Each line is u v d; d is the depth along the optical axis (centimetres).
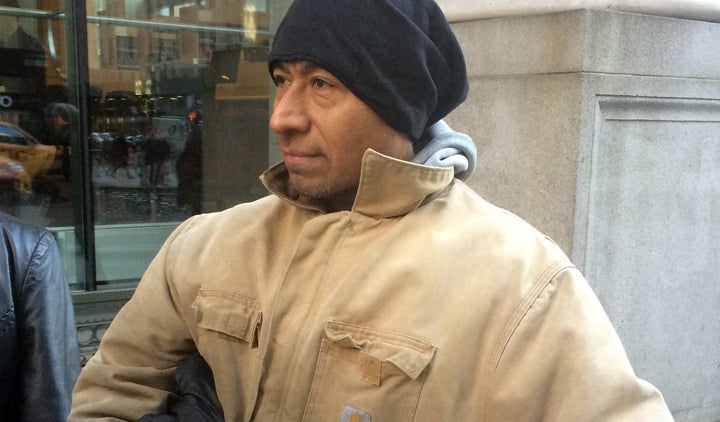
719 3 333
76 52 412
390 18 138
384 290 135
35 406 215
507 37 323
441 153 150
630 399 127
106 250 434
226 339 150
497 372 129
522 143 318
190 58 457
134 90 439
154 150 449
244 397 149
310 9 137
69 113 417
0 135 405
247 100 480
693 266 347
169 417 151
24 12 401
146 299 167
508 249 138
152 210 450
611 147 309
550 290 134
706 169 344
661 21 313
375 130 140
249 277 154
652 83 312
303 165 144
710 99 332
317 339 136
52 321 222
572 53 296
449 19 352
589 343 128
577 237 299
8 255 217
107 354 169
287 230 158
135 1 434
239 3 468
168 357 167
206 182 471
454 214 146
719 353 368
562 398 126
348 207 152
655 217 328
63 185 420
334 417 134
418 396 128
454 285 135
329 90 139
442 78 149
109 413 159
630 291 326
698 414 363
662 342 342
